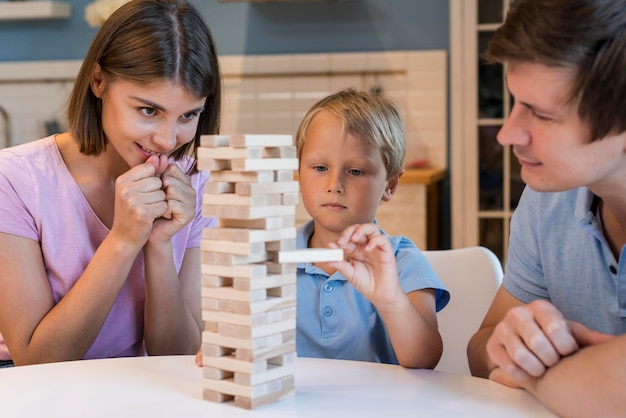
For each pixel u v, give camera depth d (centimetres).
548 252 134
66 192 156
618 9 93
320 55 422
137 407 105
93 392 112
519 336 106
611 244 125
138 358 129
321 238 163
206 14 430
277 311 105
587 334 105
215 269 104
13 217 150
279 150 104
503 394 111
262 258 105
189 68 141
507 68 101
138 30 140
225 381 106
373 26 420
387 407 105
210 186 104
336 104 161
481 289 172
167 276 155
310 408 105
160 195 145
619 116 95
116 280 145
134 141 145
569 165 100
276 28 427
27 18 433
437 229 412
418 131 418
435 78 414
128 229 143
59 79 441
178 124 147
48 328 145
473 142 409
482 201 411
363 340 156
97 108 153
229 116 432
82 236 157
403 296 124
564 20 93
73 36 441
